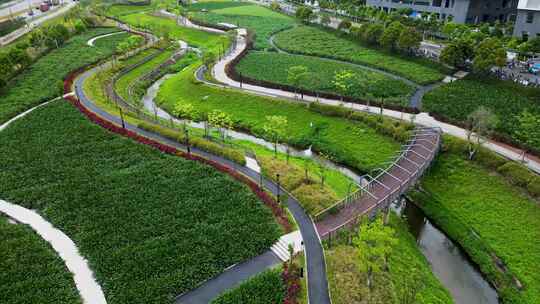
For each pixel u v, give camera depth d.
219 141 78.38
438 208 61.56
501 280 49.72
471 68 104.25
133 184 60.81
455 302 47.88
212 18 183.38
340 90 96.44
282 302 42.47
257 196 59.16
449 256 55.03
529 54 113.81
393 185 61.25
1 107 84.44
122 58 122.25
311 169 70.38
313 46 135.12
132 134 74.94
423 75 105.25
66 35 135.25
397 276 47.47
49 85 97.25
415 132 74.25
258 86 100.81
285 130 80.81
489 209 59.47
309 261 48.09
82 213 54.78
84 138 73.19
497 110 82.75
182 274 45.53
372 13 160.12
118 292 43.34
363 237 44.59
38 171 63.44
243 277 46.00
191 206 56.47
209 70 112.06
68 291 43.62
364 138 77.00
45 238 50.94
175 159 67.69
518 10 118.12
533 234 54.62
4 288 43.88
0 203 56.81
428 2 159.38
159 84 112.00
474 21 150.88
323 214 55.47
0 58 97.50
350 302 42.62
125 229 52.06
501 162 64.44
